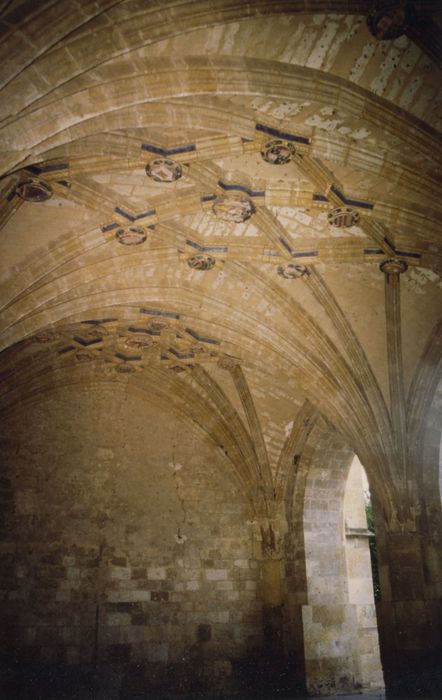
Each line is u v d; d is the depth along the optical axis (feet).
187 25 30.04
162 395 75.66
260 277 53.72
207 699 66.08
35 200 43.16
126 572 70.18
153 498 73.72
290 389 68.69
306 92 33.94
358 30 31.50
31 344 63.00
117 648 67.21
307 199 44.50
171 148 39.93
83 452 72.84
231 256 51.19
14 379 66.90
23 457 70.49
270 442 73.56
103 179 43.21
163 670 67.77
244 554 73.77
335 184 42.75
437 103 33.94
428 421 59.31
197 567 72.28
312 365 57.93
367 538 74.79
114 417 75.25
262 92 33.50
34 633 65.00
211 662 69.10
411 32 31.37
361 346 57.57
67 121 30.94
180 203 45.37
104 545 70.38
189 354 68.39
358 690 65.92
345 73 33.50
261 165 42.39
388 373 58.70
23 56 27.76
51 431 72.38
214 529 74.08
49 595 66.80
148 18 29.35
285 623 69.72
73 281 49.26
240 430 73.72
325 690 64.80
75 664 65.41
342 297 55.01
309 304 55.57
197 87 32.63
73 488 71.31
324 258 50.62
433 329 56.90
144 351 68.13
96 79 30.50
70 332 62.54
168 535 72.74
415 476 58.34
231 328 59.31
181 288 54.95
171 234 48.80
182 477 75.25
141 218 46.29
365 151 38.09
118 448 74.33
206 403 74.28
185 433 77.15
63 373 70.69
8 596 65.26
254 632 71.05
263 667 69.41
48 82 29.07
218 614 71.00
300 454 72.33
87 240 47.39
